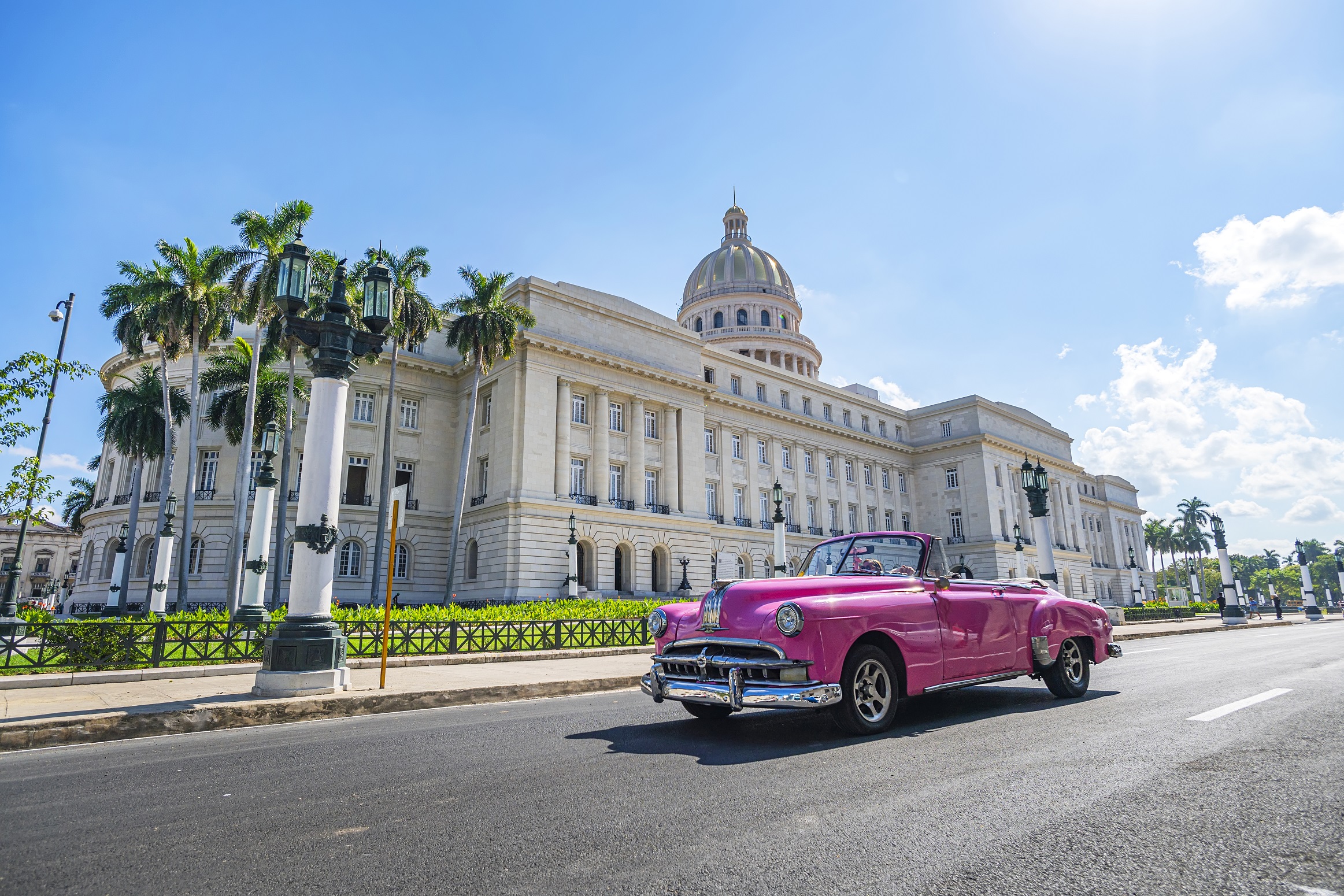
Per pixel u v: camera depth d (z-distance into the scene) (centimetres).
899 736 630
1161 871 316
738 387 5478
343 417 1031
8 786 514
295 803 451
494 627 1673
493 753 597
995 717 721
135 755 633
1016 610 808
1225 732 608
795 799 434
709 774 501
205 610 3009
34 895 308
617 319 4400
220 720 800
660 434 4500
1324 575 13162
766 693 605
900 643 672
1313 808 398
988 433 6372
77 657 1232
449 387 4394
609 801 439
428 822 405
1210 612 5784
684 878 316
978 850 345
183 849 367
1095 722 671
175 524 3731
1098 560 8744
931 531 6412
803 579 692
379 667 1391
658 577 4359
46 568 7438
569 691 1097
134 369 4188
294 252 1016
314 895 306
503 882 317
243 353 3450
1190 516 10919
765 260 8088
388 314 1064
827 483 5866
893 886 305
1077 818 389
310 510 984
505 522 3688
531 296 4041
